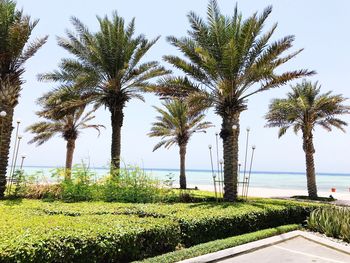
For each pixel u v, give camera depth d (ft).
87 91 59.47
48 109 60.44
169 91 50.06
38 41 50.55
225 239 25.61
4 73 48.24
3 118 46.52
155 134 110.93
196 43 49.75
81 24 58.44
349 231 27.02
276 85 48.32
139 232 20.94
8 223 20.07
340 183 275.80
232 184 47.60
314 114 86.17
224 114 49.90
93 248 18.29
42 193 45.73
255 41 48.83
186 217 26.71
